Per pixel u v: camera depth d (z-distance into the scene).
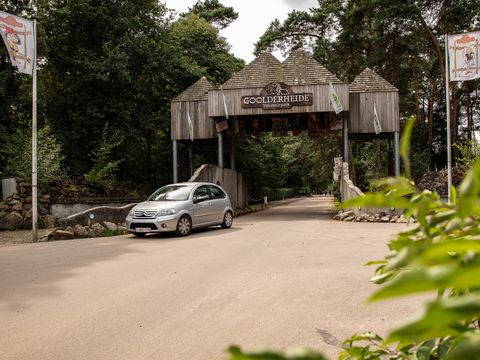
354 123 23.02
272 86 21.89
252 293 5.66
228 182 24.98
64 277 6.92
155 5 28.50
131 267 7.71
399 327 0.39
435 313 0.37
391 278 0.87
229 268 7.40
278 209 30.84
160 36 28.67
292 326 4.30
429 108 35.19
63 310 5.03
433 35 30.00
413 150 35.09
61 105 25.44
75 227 13.69
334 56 31.44
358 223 16.44
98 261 8.45
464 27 28.39
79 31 25.97
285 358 0.42
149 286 6.18
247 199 30.14
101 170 21.62
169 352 3.70
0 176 19.05
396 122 22.69
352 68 31.83
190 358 3.56
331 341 3.86
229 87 22.42
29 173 17.89
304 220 18.72
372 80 23.36
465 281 0.36
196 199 13.59
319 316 4.61
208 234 13.20
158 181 34.66
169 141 31.89
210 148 31.77
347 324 4.33
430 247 0.48
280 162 41.94
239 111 22.28
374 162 35.28
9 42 12.26
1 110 21.89
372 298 0.38
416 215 0.81
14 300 5.51
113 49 24.67
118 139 24.91
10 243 12.46
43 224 17.59
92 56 24.66
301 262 7.82
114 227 14.57
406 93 33.84
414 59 31.05
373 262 1.09
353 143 41.41
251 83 22.36
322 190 111.12
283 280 6.36
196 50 32.00
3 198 18.14
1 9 21.95
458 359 0.40
